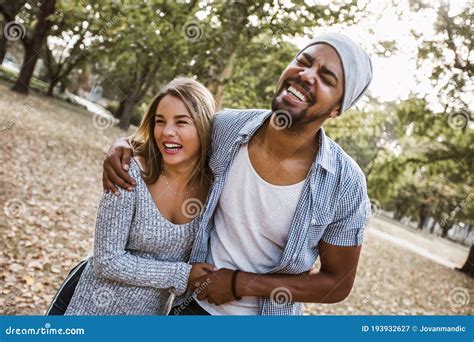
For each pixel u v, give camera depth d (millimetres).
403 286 5133
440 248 6504
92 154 6352
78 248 3674
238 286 1557
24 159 5266
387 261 5680
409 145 4977
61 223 4004
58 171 5281
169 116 1491
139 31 5047
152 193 1518
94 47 6094
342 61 1452
